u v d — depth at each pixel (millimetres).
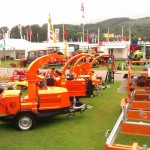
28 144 6906
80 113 9906
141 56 36500
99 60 30469
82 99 12523
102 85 15531
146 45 36312
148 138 7188
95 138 7277
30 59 34625
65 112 8703
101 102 11836
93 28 135000
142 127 5426
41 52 36438
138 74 8688
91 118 9250
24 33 110875
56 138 7316
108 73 17703
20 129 7984
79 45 47656
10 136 7520
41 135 7574
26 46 47469
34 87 8258
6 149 6605
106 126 8328
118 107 10812
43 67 29781
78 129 8070
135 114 6648
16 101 8039
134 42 52125
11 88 10805
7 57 48938
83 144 6844
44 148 6617
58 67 30484
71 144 6855
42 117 8164
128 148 4113
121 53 43094
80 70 14305
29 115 7965
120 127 5520
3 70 28750
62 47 44469
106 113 9898
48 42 53469
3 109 8039
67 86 10875
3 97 8016
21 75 16453
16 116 7926
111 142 4508
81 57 14461
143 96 8758
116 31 143250
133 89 9305
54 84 10562
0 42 46062
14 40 48969
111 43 45094
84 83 11047
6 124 8656
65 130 7992
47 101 8391
